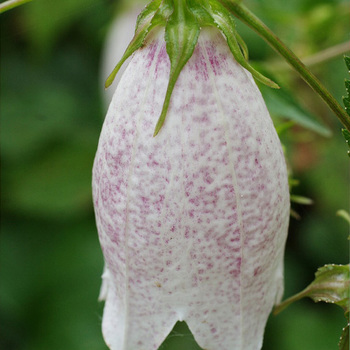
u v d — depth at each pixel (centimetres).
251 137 18
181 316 19
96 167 19
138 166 18
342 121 19
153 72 18
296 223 36
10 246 41
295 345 35
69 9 36
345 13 29
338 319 36
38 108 44
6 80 45
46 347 39
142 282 19
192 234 18
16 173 41
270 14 30
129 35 34
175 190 18
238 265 18
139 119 18
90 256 40
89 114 44
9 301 40
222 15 18
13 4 19
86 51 45
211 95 18
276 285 19
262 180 18
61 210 41
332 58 26
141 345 19
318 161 34
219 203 18
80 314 39
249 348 19
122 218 18
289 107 24
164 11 18
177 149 18
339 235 35
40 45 38
